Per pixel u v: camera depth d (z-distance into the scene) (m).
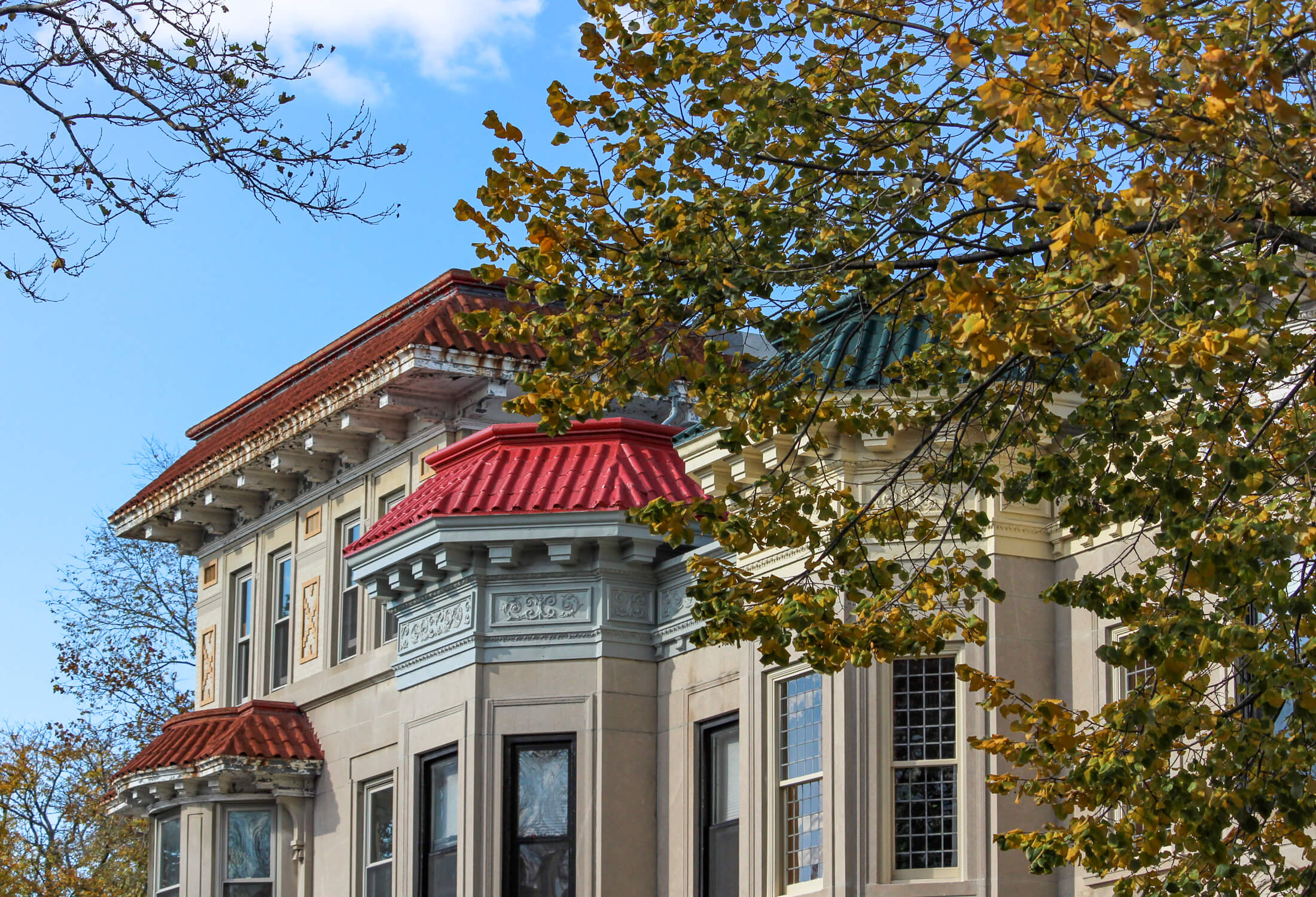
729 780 25.38
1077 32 12.45
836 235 14.53
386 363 30.20
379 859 31.09
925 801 22.06
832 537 15.29
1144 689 13.32
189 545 38.38
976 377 16.03
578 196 14.64
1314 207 13.10
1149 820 12.58
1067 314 12.13
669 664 26.66
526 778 26.64
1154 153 12.75
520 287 14.70
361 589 32.72
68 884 47.47
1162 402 14.06
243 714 33.25
